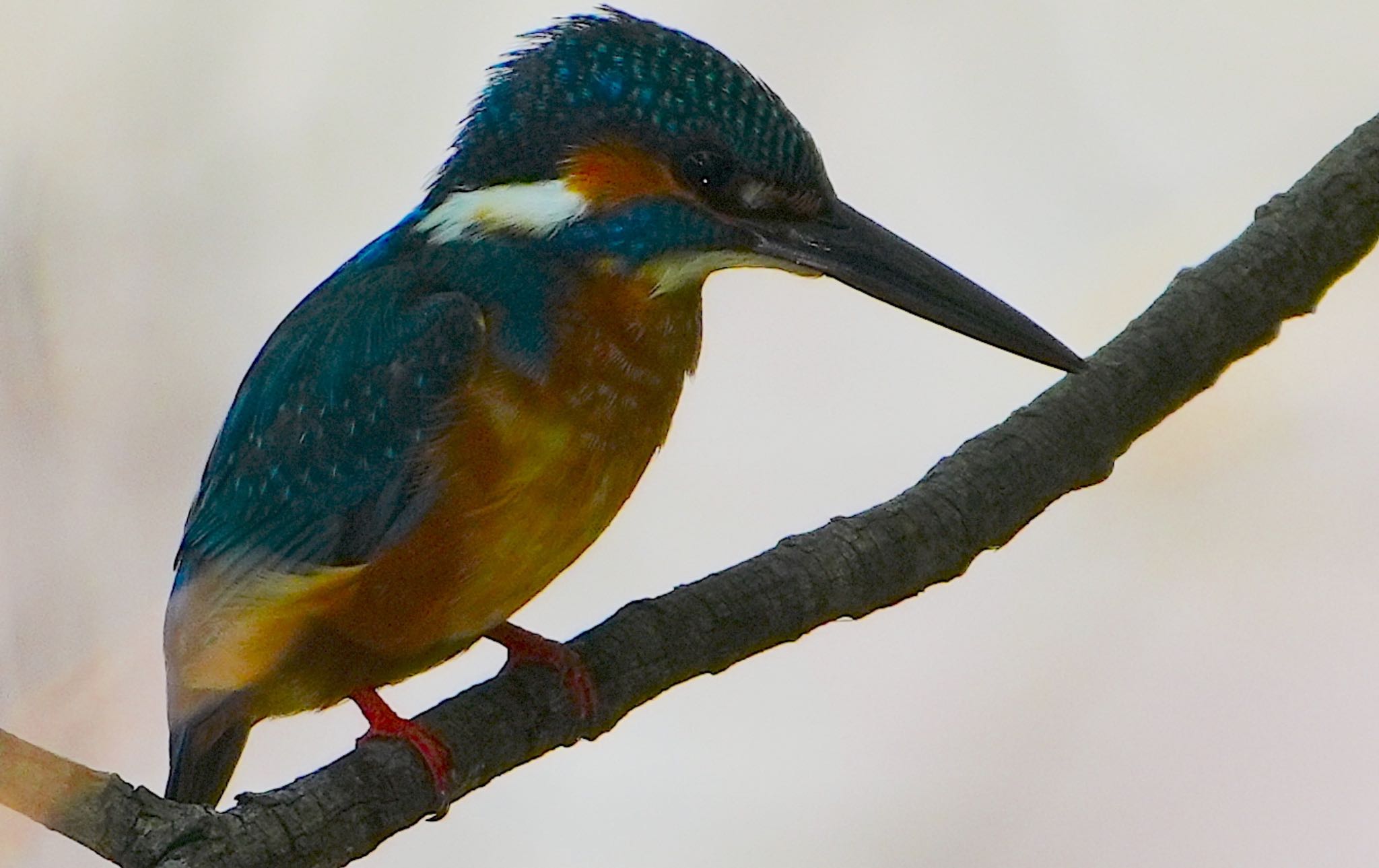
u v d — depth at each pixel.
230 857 2.88
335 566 2.92
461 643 2.93
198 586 2.93
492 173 2.93
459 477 2.92
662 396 2.93
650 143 2.92
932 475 2.93
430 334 2.92
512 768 2.90
